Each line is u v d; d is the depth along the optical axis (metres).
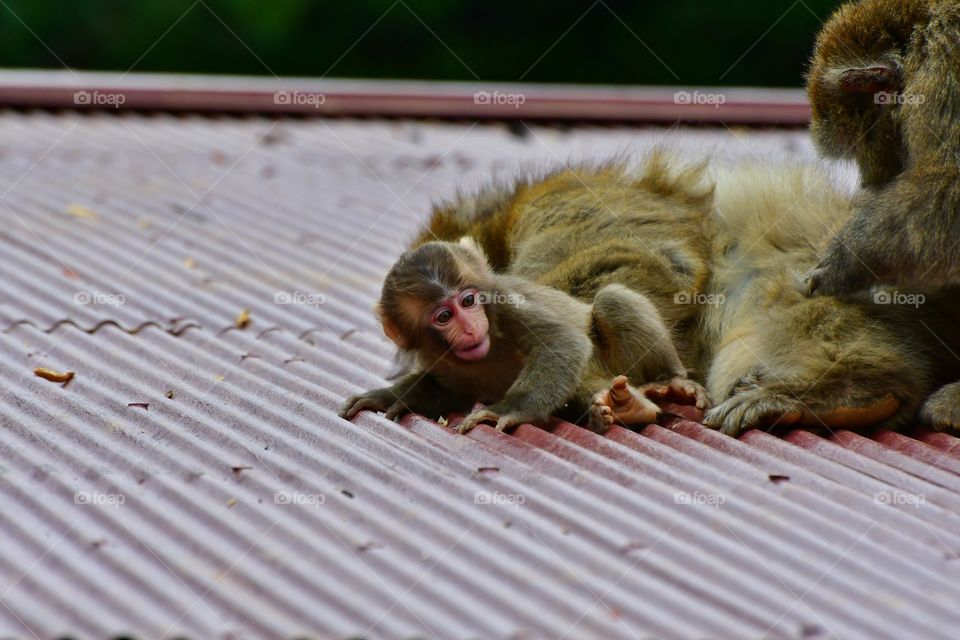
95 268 17.19
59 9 49.31
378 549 9.37
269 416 12.07
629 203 13.57
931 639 8.52
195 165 23.56
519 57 50.84
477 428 11.59
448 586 8.93
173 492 10.08
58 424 11.44
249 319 15.38
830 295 12.30
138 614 8.48
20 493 10.00
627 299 12.32
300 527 9.62
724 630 8.50
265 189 22.12
